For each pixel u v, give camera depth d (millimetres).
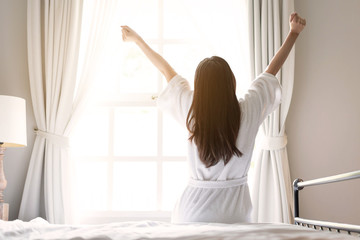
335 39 2938
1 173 2584
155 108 3037
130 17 3121
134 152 3203
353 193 2789
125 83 3166
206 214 1254
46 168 2783
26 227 848
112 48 2961
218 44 2912
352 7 2955
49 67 2879
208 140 1252
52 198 2756
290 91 2760
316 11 2967
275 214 2658
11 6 3008
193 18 2959
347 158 2828
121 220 2936
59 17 2926
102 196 3172
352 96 2881
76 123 2865
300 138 2867
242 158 1295
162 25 3090
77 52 2908
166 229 841
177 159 2986
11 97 2527
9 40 2975
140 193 3170
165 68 1510
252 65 2811
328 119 2873
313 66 2926
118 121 3199
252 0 2879
